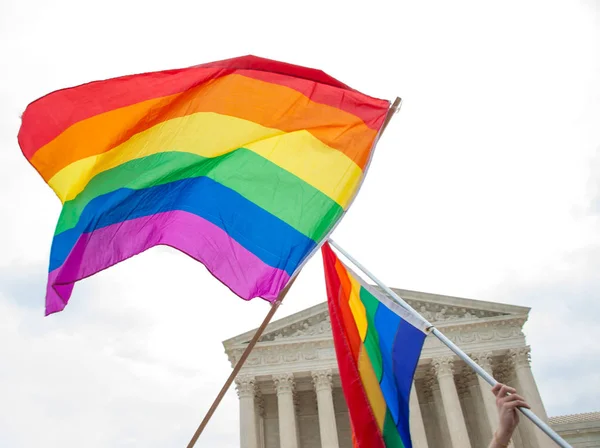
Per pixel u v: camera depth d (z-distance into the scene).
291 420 64.62
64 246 10.05
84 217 10.22
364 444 11.05
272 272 10.88
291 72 12.18
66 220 10.26
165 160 11.17
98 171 10.70
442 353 67.06
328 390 65.94
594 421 67.69
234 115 11.86
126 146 11.00
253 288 10.73
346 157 11.70
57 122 10.88
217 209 11.29
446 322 68.69
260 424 71.12
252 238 11.15
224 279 10.73
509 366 69.50
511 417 6.87
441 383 65.81
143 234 10.68
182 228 11.00
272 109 12.03
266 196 11.51
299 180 11.64
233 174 11.59
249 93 12.01
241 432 63.94
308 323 70.69
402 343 10.92
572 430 67.56
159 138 11.30
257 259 10.98
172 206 11.12
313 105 12.16
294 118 12.05
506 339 67.94
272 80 12.10
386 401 11.02
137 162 10.96
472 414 73.44
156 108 11.36
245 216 11.31
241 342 69.38
